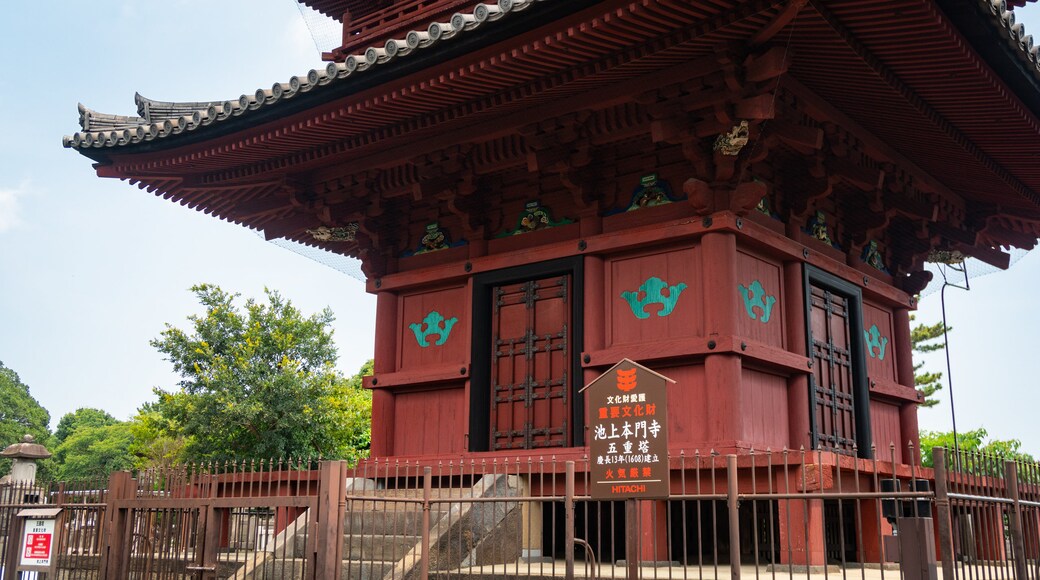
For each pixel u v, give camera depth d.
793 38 13.87
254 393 37.28
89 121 18.05
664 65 14.73
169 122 17.03
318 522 11.87
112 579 14.16
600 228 17.52
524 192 18.83
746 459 14.40
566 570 11.64
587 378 16.86
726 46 13.90
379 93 15.27
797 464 13.94
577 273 17.45
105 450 76.00
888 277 21.80
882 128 17.53
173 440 41.75
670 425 16.14
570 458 16.44
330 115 15.91
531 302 18.27
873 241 21.23
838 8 13.03
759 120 14.79
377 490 16.02
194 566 12.93
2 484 16.88
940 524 9.51
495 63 14.05
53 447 84.31
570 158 17.09
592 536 19.52
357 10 21.39
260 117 16.22
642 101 15.43
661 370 16.44
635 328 16.77
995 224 22.52
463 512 14.48
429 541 13.61
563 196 18.27
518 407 17.94
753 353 15.88
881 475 15.55
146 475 14.77
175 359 38.50
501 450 17.91
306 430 37.84
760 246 16.84
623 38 13.49
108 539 14.33
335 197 19.75
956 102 16.11
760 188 15.61
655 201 16.94
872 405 20.50
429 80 14.73
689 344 15.76
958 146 17.95
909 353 21.80
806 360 17.33
